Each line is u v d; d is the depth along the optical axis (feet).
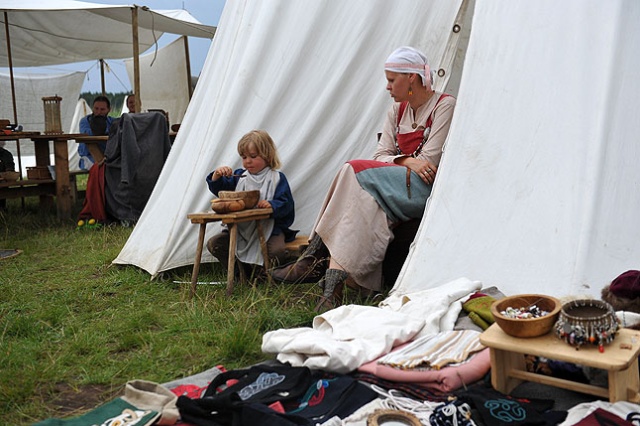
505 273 11.37
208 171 15.24
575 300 8.38
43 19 32.32
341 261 12.60
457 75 16.19
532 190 11.53
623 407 7.81
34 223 24.73
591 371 8.54
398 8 15.71
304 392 8.82
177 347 11.03
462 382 8.70
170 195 16.16
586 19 11.80
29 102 40.37
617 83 11.38
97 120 30.63
